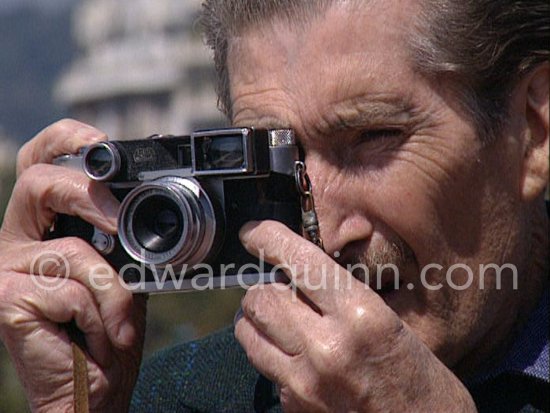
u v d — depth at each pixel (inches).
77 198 109.0
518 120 108.7
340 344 97.5
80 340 113.0
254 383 120.4
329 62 103.4
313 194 104.4
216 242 103.1
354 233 104.2
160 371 128.0
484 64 105.0
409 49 103.3
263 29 106.0
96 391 113.2
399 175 103.6
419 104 103.7
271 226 101.5
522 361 111.3
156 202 104.7
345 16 103.2
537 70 109.0
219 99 117.0
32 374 112.9
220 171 102.3
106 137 113.7
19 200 112.2
